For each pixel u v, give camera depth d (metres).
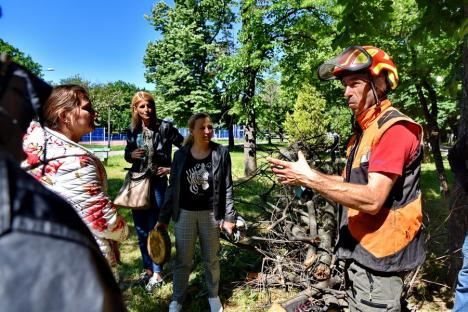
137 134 3.95
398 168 1.73
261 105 12.94
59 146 1.92
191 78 26.97
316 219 4.54
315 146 5.11
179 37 26.58
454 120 11.03
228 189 3.43
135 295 3.86
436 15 3.55
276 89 18.56
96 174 2.02
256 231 4.66
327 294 3.49
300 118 17.83
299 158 1.88
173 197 3.40
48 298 0.58
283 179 1.89
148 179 3.86
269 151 5.08
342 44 3.89
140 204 3.77
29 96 0.75
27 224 0.58
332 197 1.78
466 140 2.43
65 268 0.60
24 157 0.76
